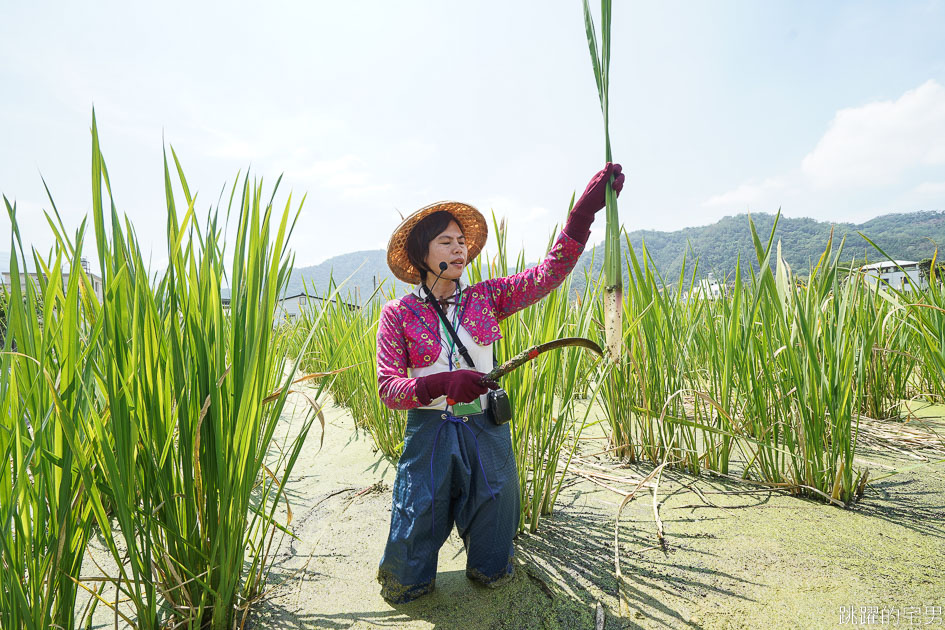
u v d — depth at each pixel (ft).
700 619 4.80
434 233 5.16
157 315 4.08
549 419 6.90
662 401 9.18
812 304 7.55
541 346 4.23
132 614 5.10
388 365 4.89
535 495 6.75
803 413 7.45
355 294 12.07
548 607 5.10
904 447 9.35
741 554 5.94
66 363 3.55
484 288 5.62
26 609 3.20
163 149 4.18
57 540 3.45
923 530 6.25
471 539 5.43
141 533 4.23
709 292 10.05
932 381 11.87
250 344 3.98
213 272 4.42
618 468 9.21
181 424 4.25
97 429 3.59
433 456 5.00
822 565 5.58
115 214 3.99
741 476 8.49
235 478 4.33
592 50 4.37
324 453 11.07
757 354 8.25
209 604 4.76
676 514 7.16
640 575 5.63
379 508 7.93
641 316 8.61
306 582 5.79
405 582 5.18
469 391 4.27
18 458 3.40
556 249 5.33
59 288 3.84
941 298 10.06
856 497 7.36
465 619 4.98
